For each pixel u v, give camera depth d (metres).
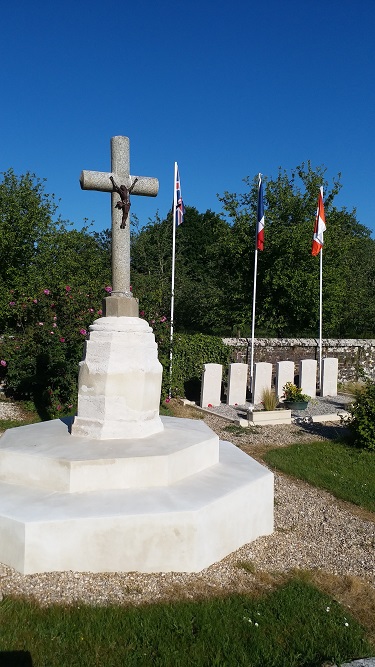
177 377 14.02
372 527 6.33
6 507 4.62
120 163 5.99
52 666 3.31
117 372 5.66
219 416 12.57
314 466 8.61
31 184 22.44
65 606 3.95
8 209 21.20
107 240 47.88
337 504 7.05
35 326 11.95
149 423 5.90
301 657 3.59
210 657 3.51
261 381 14.02
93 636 3.62
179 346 14.79
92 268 22.22
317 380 18.70
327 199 26.02
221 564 4.89
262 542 5.52
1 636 3.53
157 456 5.15
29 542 4.34
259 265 24.88
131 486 5.09
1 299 16.55
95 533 4.45
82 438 5.70
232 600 4.25
